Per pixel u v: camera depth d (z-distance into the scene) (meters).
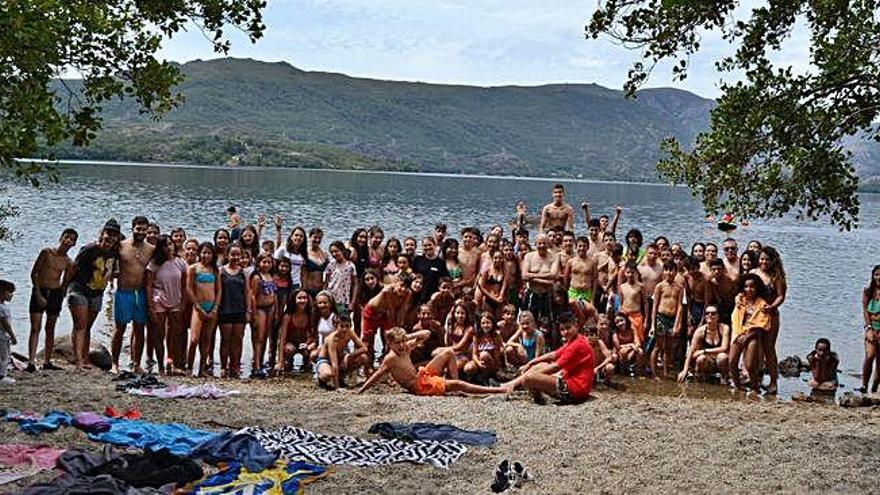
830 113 9.44
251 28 9.92
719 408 12.11
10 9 7.08
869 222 75.56
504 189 130.88
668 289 14.74
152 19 9.48
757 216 9.72
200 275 13.67
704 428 10.55
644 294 14.92
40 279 12.92
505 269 15.13
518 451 9.30
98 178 90.12
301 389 12.84
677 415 11.38
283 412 10.75
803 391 14.33
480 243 15.79
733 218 9.84
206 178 107.00
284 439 9.20
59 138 7.48
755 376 13.91
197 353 15.71
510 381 13.39
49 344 13.18
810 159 9.42
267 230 42.34
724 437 10.07
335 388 13.04
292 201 68.88
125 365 14.49
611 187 183.62
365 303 15.15
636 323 14.83
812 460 9.16
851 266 37.06
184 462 7.94
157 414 10.31
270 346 14.95
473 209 70.75
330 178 138.62
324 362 13.28
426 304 14.39
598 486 8.23
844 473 8.73
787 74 9.45
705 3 8.80
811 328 21.08
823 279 31.83
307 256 15.00
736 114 9.58
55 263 13.02
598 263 15.82
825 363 14.60
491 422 10.52
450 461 8.82
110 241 13.09
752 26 9.44
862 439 10.08
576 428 10.34
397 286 14.33
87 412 9.97
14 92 7.39
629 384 14.05
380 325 14.46
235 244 14.05
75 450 8.31
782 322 21.86
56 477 7.68
